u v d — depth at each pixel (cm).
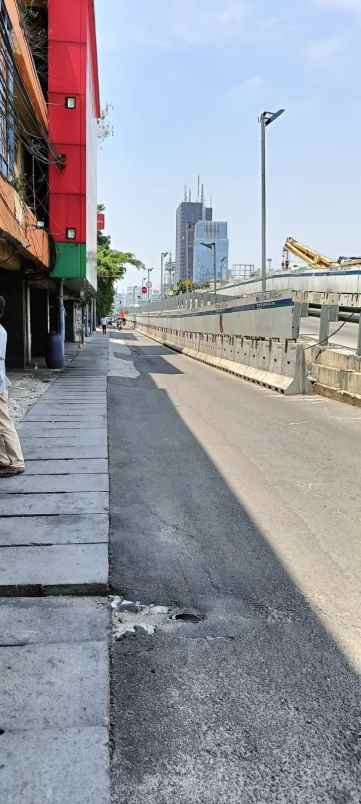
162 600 379
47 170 1969
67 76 1891
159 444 841
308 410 1166
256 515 541
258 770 235
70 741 246
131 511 548
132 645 326
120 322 9306
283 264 6353
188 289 8800
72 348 3438
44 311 2630
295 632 341
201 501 580
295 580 409
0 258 1419
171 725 260
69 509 534
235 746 248
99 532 479
